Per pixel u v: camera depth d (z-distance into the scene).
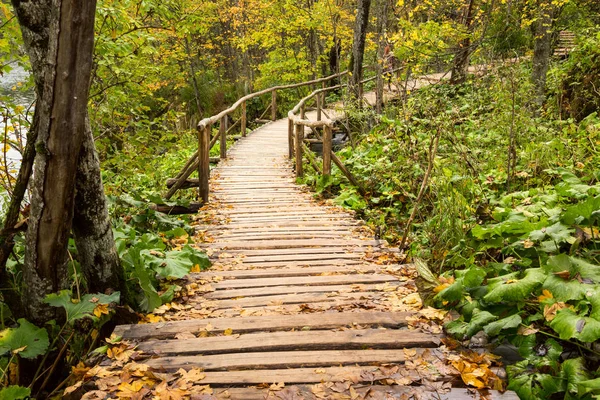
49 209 2.56
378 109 10.80
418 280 3.27
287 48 18.66
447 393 2.13
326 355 2.48
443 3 12.84
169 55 15.75
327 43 16.75
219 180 8.20
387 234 5.51
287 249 4.57
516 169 5.83
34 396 2.76
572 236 3.07
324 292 3.45
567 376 2.21
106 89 5.29
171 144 5.97
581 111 8.56
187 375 2.31
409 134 7.30
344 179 7.46
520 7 11.81
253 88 19.86
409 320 2.84
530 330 2.44
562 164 5.61
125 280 3.19
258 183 7.95
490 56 9.67
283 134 13.27
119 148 5.99
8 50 4.21
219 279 3.76
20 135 4.11
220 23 19.52
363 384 2.22
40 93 2.57
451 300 2.75
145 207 4.85
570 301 2.54
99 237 2.97
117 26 4.75
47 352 2.73
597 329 2.14
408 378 2.24
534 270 2.65
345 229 5.34
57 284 2.75
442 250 4.04
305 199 6.90
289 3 15.95
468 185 4.80
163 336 2.76
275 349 2.58
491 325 2.46
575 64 9.43
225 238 4.96
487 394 2.12
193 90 18.59
